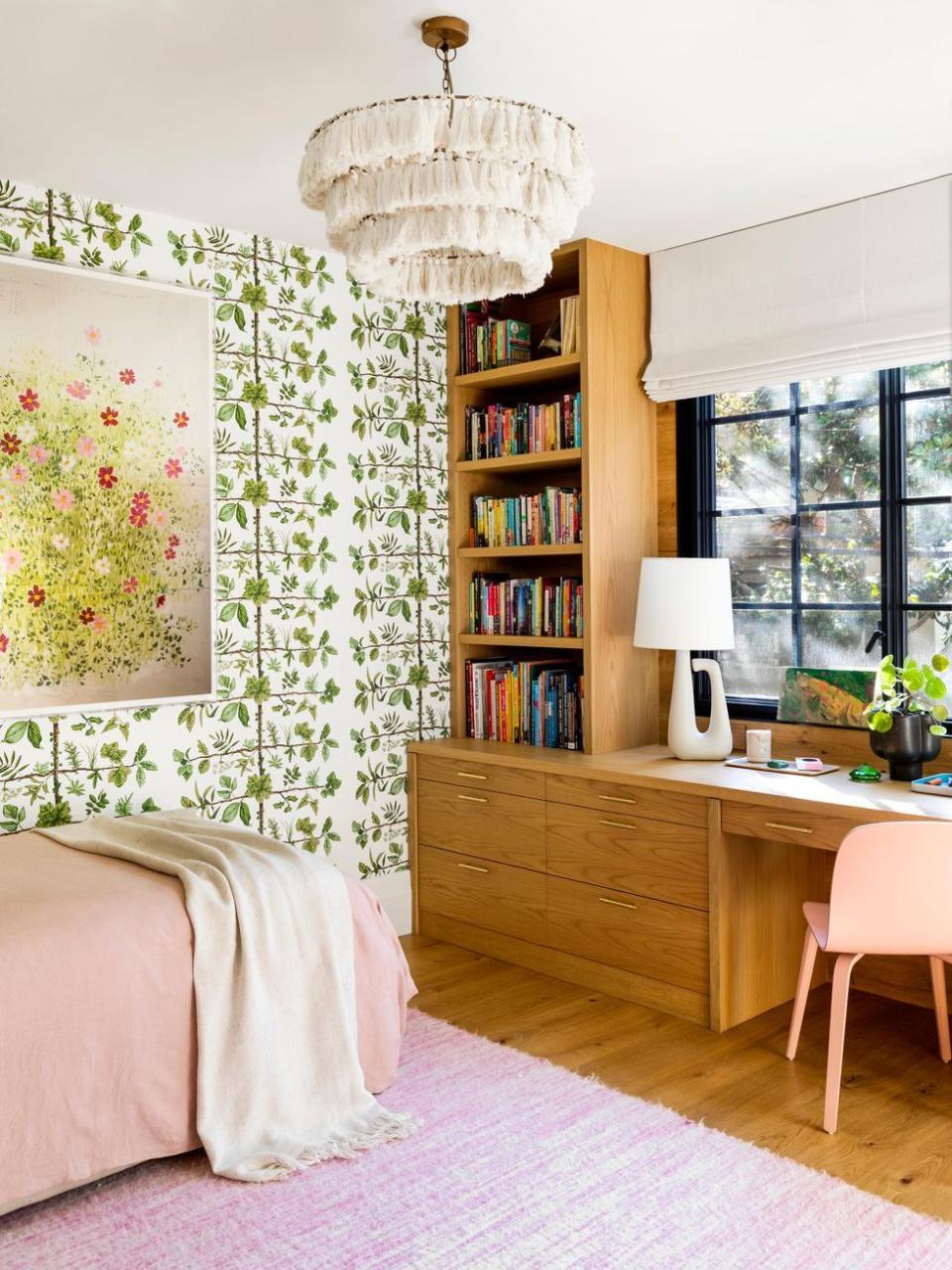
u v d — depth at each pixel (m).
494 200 2.12
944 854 2.56
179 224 3.64
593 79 2.66
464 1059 3.13
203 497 3.68
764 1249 2.21
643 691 4.14
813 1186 2.45
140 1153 2.47
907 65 2.60
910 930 2.63
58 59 2.55
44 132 2.96
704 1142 2.65
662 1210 2.36
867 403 3.65
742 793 3.21
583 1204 2.39
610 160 3.17
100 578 3.45
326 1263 2.20
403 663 4.32
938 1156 2.58
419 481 4.36
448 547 4.47
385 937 2.98
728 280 3.87
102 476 3.45
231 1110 2.58
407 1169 2.54
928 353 3.38
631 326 4.08
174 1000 2.54
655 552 4.20
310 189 2.26
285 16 2.36
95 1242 2.28
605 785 3.61
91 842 3.04
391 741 4.29
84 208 3.44
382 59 2.56
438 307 4.42
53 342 3.34
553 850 3.79
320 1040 2.74
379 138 2.06
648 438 4.16
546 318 4.44
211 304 3.71
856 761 3.62
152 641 3.57
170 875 2.76
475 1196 2.43
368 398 4.18
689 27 2.41
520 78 2.66
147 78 2.65
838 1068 2.69
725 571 3.72
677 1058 3.14
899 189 3.42
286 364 3.92
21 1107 2.28
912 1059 3.13
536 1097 2.89
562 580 4.09
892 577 3.59
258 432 3.84
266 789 3.89
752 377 3.81
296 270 3.95
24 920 2.43
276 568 3.90
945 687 3.22
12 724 3.30
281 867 2.84
